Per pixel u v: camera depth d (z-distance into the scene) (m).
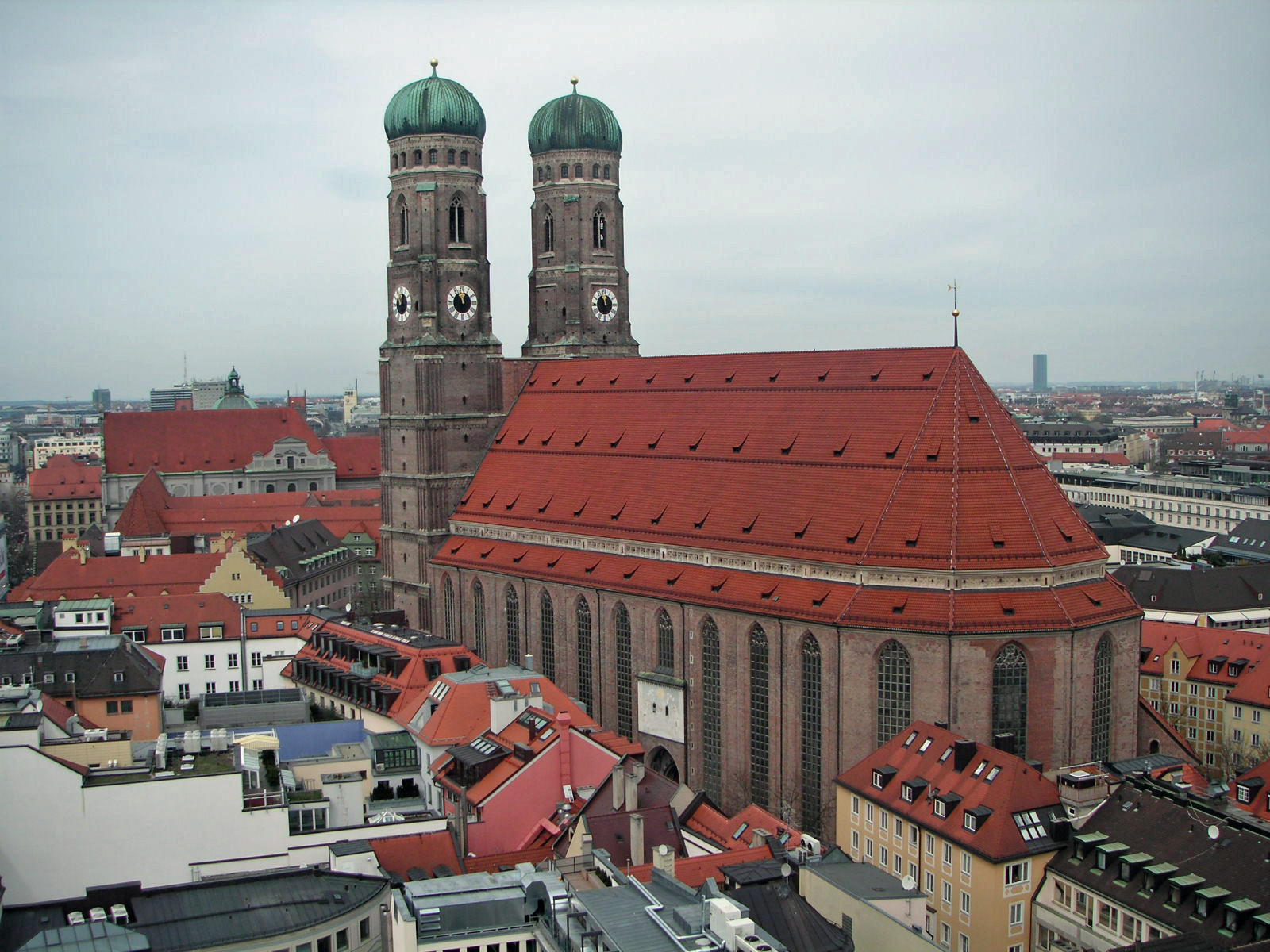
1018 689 120.38
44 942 69.50
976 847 95.38
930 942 74.75
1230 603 186.75
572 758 113.81
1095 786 104.06
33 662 136.00
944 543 122.81
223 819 89.88
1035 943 95.62
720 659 137.75
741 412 153.50
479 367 188.00
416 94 185.12
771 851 93.62
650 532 150.62
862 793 109.81
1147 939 86.50
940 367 133.75
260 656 169.38
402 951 71.31
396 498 190.62
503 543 172.88
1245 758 142.88
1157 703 161.75
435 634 183.62
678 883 78.06
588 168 198.62
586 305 199.88
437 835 95.75
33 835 86.12
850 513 131.25
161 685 148.00
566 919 69.50
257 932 75.06
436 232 184.88
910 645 120.88
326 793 102.19
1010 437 130.38
